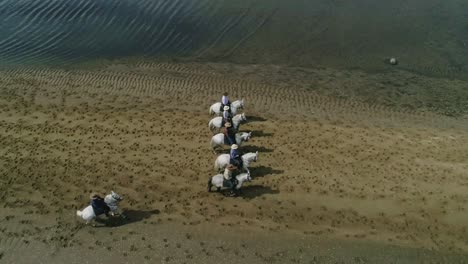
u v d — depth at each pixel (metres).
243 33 36.16
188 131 24.20
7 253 16.64
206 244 17.16
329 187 20.30
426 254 16.98
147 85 29.47
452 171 21.48
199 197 19.55
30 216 18.31
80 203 19.03
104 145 22.86
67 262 16.31
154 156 22.09
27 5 42.75
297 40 34.97
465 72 31.08
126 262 16.38
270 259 16.61
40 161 21.56
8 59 33.09
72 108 26.39
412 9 38.25
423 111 27.42
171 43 35.31
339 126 25.50
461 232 18.06
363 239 17.61
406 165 21.92
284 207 19.09
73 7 41.84
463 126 25.98
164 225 18.00
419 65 31.89
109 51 34.44
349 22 36.78
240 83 29.94
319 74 31.22
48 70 31.52
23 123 24.73
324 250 17.03
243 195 19.70
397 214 18.88
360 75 31.09
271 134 24.31
